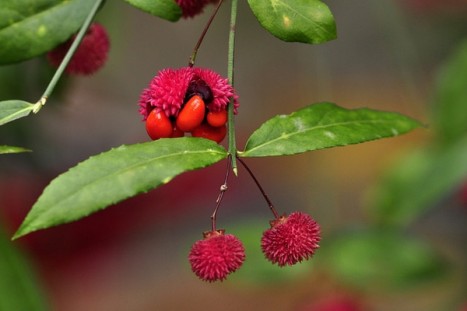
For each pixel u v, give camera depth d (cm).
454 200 81
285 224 52
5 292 61
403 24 83
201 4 55
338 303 66
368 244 65
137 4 53
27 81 69
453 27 88
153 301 91
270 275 64
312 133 52
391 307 87
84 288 88
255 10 52
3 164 76
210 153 51
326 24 52
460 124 66
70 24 55
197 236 89
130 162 50
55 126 89
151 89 52
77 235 88
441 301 85
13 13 55
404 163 66
